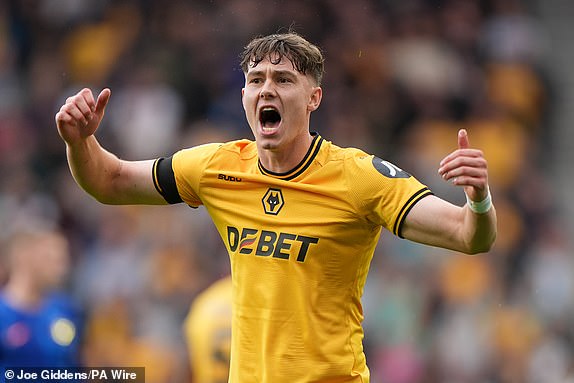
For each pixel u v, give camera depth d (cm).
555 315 4856
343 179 1725
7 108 5609
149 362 4238
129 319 4406
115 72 5612
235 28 5569
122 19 5847
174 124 5378
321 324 1716
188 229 4628
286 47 1739
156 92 5406
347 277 1733
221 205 1781
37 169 5288
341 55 5644
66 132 1777
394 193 1694
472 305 4594
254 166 1783
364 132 5412
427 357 4431
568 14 6488
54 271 2973
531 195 5431
